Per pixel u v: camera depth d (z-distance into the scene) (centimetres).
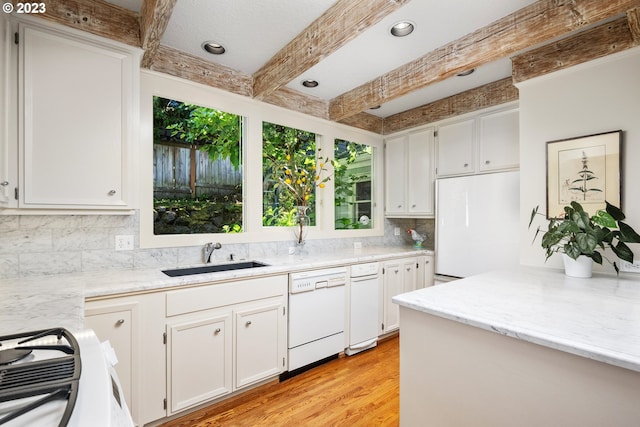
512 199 272
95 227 200
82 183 171
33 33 158
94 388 61
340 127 345
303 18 192
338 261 268
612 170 188
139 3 181
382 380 237
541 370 105
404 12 184
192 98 238
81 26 170
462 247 305
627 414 89
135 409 169
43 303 123
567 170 206
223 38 214
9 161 151
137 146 191
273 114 287
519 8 181
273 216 295
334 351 266
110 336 161
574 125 204
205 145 254
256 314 217
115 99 182
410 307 139
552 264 214
